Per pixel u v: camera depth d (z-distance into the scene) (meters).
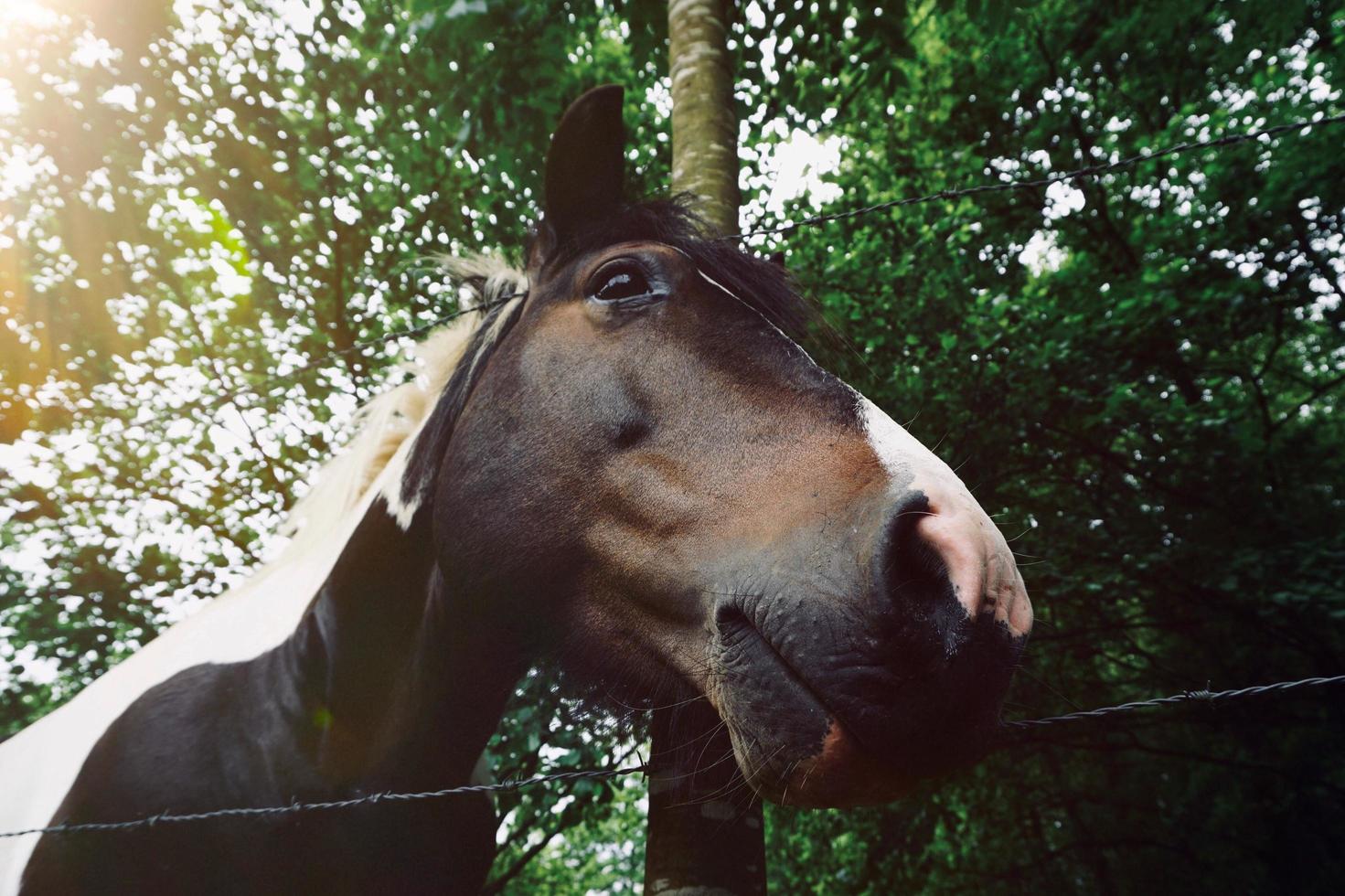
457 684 1.56
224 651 1.84
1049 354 5.23
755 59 4.86
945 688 0.94
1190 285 6.04
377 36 6.07
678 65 3.01
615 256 1.46
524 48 4.69
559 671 1.53
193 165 6.59
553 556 1.36
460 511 1.46
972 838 7.89
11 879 1.66
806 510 1.12
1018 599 0.99
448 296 6.34
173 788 1.60
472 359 1.64
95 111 6.26
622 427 1.33
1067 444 6.11
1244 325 6.67
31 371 6.30
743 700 1.10
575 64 6.45
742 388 1.28
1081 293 6.07
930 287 5.66
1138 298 5.55
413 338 3.48
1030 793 7.54
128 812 1.60
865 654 0.98
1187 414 5.80
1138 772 7.52
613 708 1.47
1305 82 6.07
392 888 1.54
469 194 6.60
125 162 6.44
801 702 1.04
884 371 5.58
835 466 1.14
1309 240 6.63
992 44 7.56
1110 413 5.42
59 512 6.12
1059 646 6.16
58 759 1.82
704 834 1.86
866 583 1.00
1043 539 5.76
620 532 1.30
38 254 6.47
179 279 6.68
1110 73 7.77
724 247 1.48
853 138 7.83
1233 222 6.28
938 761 0.97
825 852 7.79
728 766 1.81
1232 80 7.60
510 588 1.41
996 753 6.76
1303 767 6.47
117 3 5.90
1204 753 7.12
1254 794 7.04
